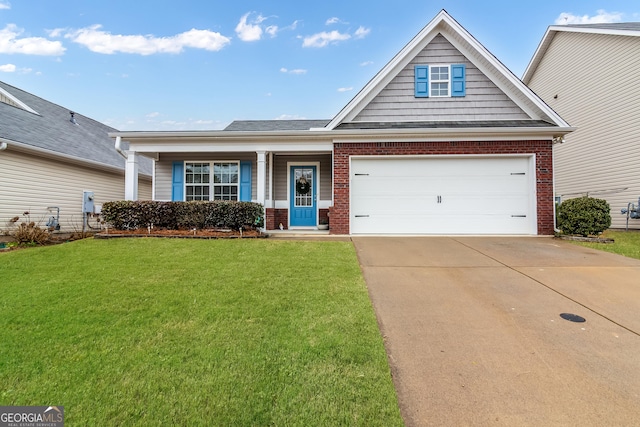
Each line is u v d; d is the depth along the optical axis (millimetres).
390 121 9484
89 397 2143
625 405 2057
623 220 11070
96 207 10414
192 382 2277
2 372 2400
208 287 4211
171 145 9180
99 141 13906
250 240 7527
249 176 10703
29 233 7891
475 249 6598
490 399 2129
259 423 1906
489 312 3498
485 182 8680
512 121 9164
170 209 8422
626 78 11008
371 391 2186
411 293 4086
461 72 9422
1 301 3721
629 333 3006
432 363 2549
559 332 3035
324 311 3469
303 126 12188
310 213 10984
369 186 8906
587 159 12625
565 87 13789
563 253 6199
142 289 4121
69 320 3244
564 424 1908
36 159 9867
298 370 2412
